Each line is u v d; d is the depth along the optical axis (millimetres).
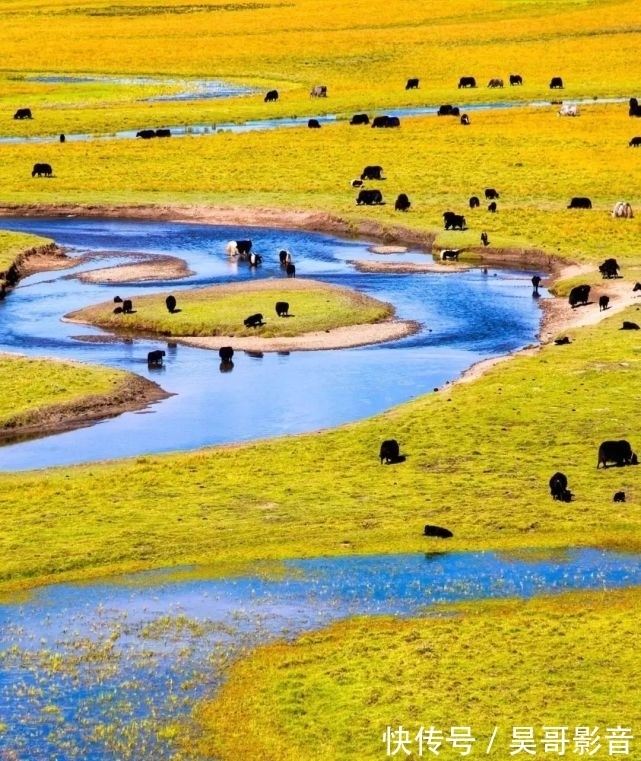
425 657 59781
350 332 122312
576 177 187875
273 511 77688
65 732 54375
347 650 60781
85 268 153625
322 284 137750
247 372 110938
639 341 111688
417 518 75750
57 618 65188
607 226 159875
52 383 105375
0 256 153000
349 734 53312
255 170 198625
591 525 73875
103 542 73750
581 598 65750
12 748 53281
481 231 160750
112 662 60344
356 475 83750
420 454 86812
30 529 76312
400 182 188625
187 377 109938
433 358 114125
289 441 91062
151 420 98875
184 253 160125
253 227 173875
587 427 90188
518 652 59906
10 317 132125
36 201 185500
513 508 76625
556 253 149375
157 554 72188
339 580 68500
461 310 130500
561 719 53719
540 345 115000
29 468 89062
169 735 53750
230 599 66750
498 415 93312
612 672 57688
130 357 116812
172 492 81812
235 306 129375
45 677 59031
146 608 66062
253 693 57031
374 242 164000
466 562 70062
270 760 51844
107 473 85938
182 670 59406
